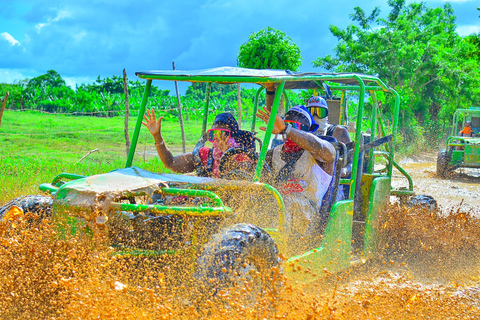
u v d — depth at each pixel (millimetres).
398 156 22656
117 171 3809
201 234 3479
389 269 5086
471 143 14727
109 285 3062
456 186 12852
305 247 4180
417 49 35125
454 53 37812
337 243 4336
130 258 3479
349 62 37188
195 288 3119
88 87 72750
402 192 6781
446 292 4418
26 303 3240
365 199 5480
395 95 5668
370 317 3578
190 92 59125
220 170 4191
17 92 53750
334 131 6242
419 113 37062
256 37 14688
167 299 3109
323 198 4582
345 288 4129
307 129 4586
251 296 3299
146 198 3521
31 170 10453
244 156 4219
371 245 5105
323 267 4133
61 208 3291
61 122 33906
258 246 3307
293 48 14602
